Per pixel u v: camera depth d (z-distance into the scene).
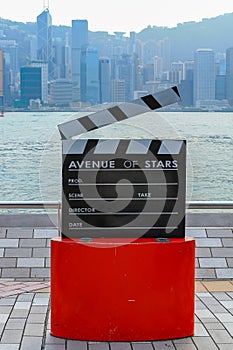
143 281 4.27
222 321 4.78
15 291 5.68
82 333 4.31
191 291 4.40
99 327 4.29
